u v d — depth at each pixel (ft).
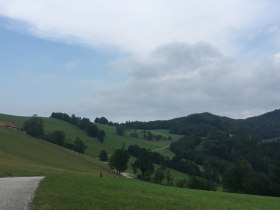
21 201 66.18
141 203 76.23
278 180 356.59
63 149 473.67
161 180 409.90
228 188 366.84
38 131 525.34
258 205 116.26
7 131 468.34
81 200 70.13
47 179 114.11
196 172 478.18
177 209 75.56
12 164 208.44
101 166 435.12
